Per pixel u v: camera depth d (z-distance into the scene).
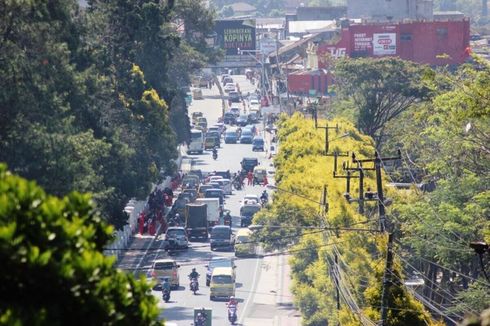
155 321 48.53
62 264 44.38
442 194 157.25
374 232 129.12
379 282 107.19
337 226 141.50
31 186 45.97
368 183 171.75
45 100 137.00
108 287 45.62
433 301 140.62
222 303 176.00
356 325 110.19
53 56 143.00
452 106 158.88
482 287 132.50
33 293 44.06
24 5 135.00
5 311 42.56
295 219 181.75
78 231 45.88
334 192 168.12
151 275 184.50
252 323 163.62
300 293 155.88
